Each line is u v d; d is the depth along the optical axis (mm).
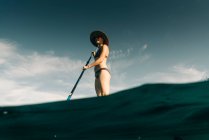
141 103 3668
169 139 5398
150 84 3385
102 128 4484
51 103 3844
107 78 4012
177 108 3744
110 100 3635
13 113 4145
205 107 3666
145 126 4410
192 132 4809
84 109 3873
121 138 5352
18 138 5156
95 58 4246
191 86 3295
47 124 4371
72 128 4480
